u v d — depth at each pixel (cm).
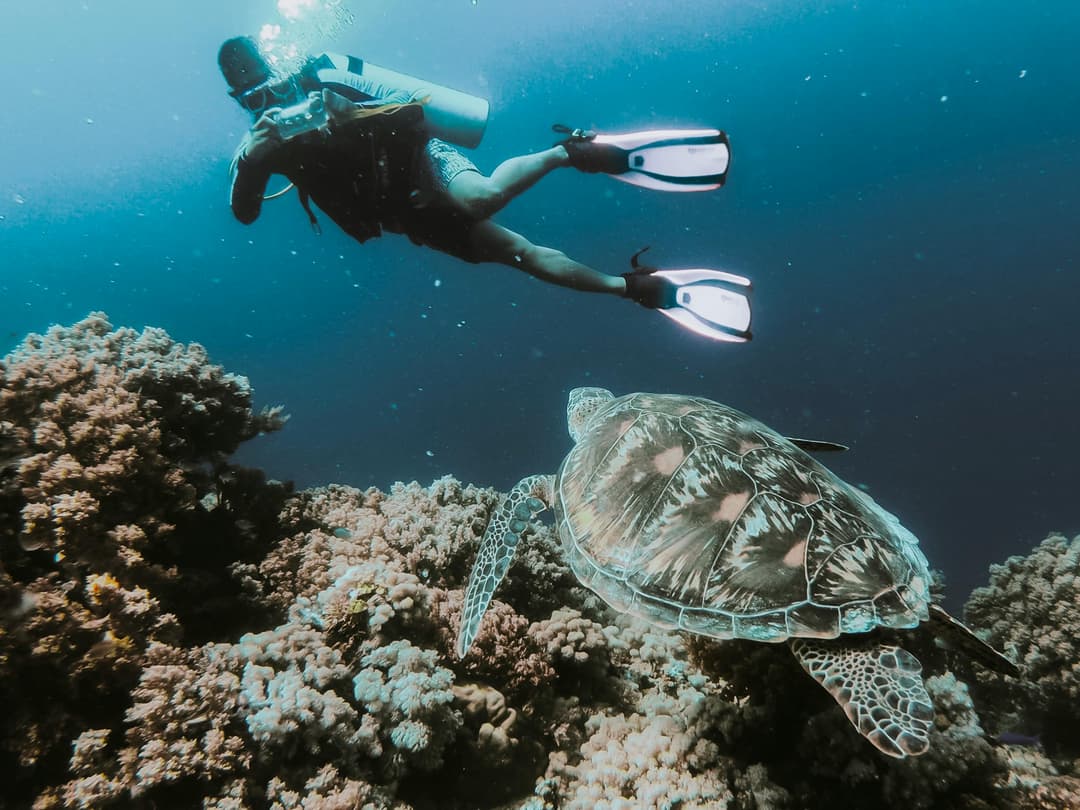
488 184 245
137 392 213
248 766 157
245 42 239
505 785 185
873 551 169
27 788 155
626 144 248
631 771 178
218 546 223
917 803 169
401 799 171
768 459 182
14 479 186
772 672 186
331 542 224
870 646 163
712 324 258
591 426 212
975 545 1088
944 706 186
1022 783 179
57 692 162
